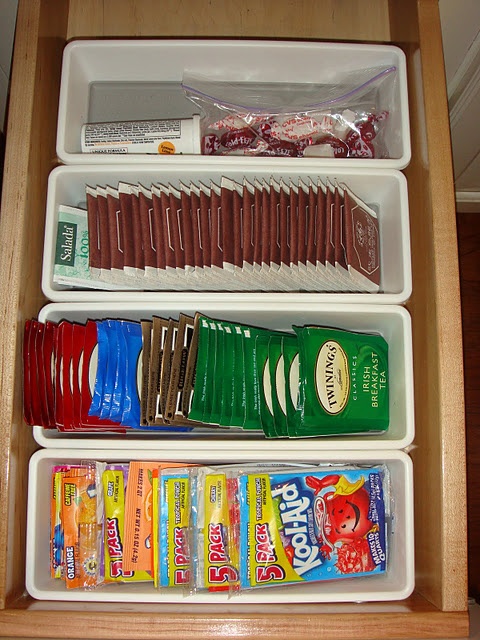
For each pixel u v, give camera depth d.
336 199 0.86
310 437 0.87
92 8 1.02
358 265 0.88
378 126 0.94
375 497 0.86
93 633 0.71
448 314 0.76
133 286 0.86
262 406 0.84
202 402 0.83
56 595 0.77
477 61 1.08
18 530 0.78
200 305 0.83
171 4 1.02
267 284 0.88
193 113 0.98
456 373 0.75
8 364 0.74
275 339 0.89
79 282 0.84
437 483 0.75
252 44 0.92
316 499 0.84
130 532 0.82
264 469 0.85
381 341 0.92
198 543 0.80
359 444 0.82
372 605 0.76
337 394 0.87
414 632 0.71
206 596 0.77
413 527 0.81
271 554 0.80
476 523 1.44
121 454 0.81
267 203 0.84
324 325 0.93
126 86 0.99
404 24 0.93
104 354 0.84
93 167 0.84
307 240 0.84
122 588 0.80
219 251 0.82
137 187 0.85
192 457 0.80
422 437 0.82
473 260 1.58
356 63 0.94
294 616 0.72
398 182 0.86
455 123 1.27
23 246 0.78
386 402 0.90
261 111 0.95
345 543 0.83
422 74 0.82
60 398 0.80
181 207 0.84
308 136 0.94
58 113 0.89
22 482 0.79
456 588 0.72
